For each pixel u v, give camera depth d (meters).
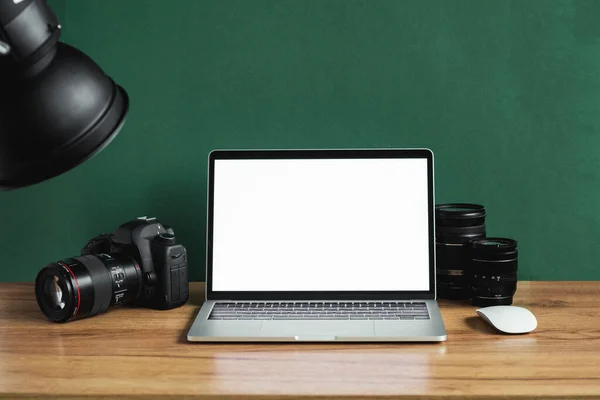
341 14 1.41
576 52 1.39
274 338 1.09
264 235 1.28
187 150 1.46
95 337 1.13
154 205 1.48
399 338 1.08
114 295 1.22
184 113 1.45
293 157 1.29
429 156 1.27
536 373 0.96
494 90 1.41
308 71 1.42
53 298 1.20
